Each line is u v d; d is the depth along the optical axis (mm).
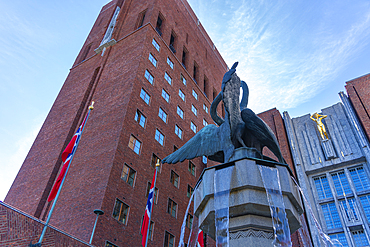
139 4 51938
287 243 6488
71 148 16844
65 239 17625
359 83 35250
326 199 30312
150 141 33719
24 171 36531
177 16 55500
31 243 15195
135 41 43031
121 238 24375
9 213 14953
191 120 44844
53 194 16188
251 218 6840
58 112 42625
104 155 28844
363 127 31922
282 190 6996
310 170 32625
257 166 7230
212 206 7191
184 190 36219
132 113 32938
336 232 28000
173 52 49188
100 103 36438
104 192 25109
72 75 48562
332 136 33562
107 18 57656
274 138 8492
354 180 30156
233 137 8469
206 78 58562
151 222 28672
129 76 36969
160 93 39688
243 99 9680
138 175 29578
